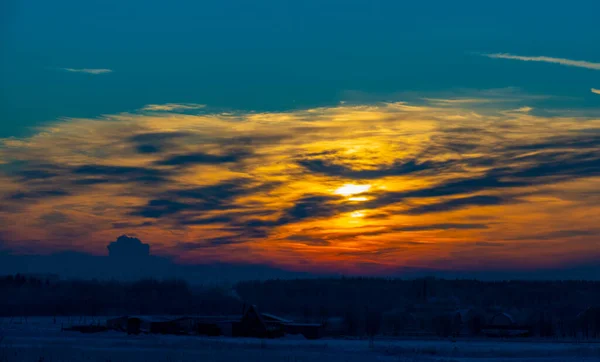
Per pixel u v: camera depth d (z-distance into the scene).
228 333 121.25
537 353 86.00
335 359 73.81
